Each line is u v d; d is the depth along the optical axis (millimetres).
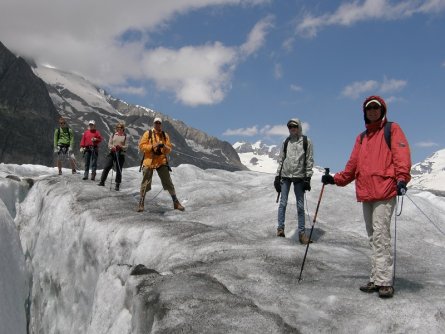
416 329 4828
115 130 15273
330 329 5066
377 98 5719
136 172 21141
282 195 9055
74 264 11734
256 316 5355
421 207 12102
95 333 7957
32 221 15117
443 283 6203
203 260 7625
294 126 8875
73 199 13359
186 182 17344
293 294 5914
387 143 5645
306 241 8578
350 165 6102
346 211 12125
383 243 5523
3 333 11906
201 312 5488
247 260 7281
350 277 6391
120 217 11062
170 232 9273
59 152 17797
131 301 6922
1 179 15945
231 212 11898
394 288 5848
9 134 190375
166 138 11992
